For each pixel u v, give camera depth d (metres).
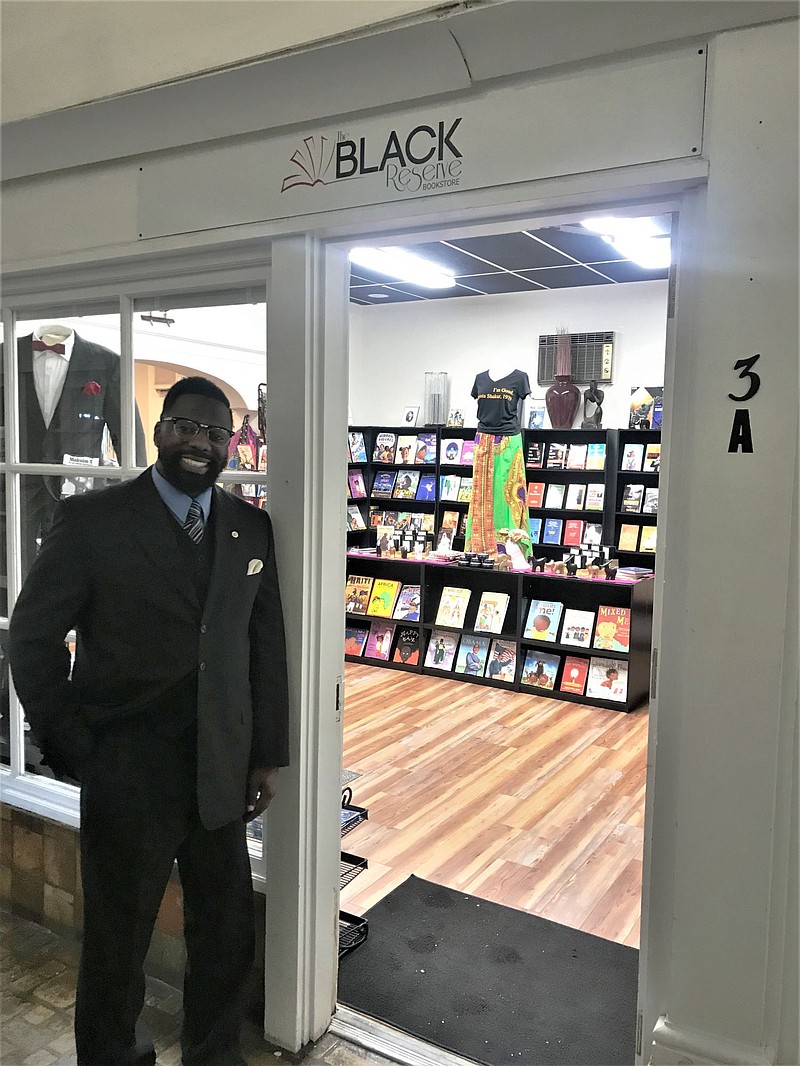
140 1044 1.99
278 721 1.95
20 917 2.61
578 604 5.95
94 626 1.85
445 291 6.71
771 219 1.38
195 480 1.86
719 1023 1.52
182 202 2.04
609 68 1.50
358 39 1.65
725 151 1.40
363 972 2.47
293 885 2.04
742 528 1.43
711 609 1.47
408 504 7.44
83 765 1.89
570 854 3.30
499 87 1.61
